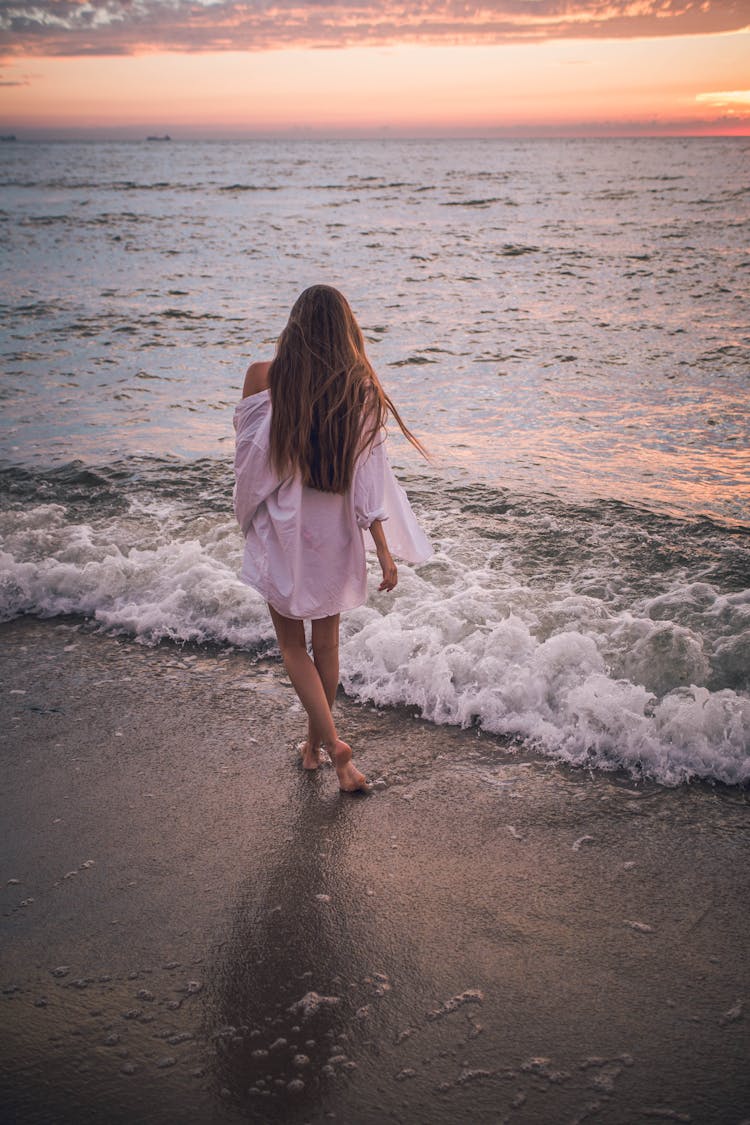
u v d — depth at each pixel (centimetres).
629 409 695
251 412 251
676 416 671
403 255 1683
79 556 441
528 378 798
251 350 948
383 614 374
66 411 730
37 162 8856
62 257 1730
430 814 257
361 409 243
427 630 346
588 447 609
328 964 200
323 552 256
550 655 318
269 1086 168
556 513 487
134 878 232
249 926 213
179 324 1086
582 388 759
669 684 312
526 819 254
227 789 273
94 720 315
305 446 243
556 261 1547
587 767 279
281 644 273
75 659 363
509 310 1130
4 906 221
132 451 623
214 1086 168
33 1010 188
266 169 6438
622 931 208
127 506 519
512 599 372
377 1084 168
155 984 195
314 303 242
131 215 2630
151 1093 167
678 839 242
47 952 205
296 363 240
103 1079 170
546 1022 182
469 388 774
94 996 191
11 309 1180
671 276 1347
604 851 238
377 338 983
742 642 330
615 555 429
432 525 475
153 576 416
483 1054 175
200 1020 185
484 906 218
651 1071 169
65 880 231
